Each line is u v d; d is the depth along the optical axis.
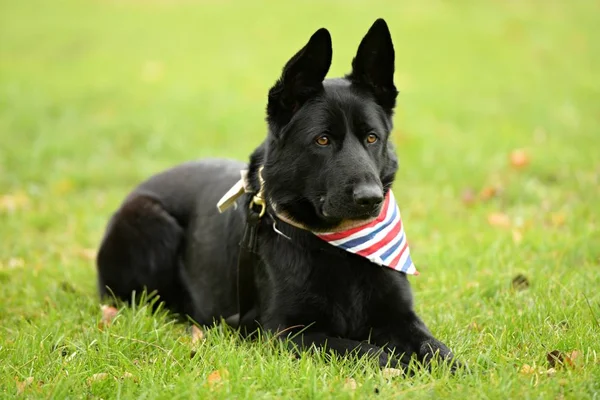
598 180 10.38
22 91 18.05
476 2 27.72
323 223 5.50
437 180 11.21
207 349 5.24
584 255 7.42
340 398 4.41
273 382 4.69
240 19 25.89
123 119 15.26
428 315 6.19
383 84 5.71
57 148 13.55
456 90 17.86
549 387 4.41
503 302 6.29
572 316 5.75
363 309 5.58
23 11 28.73
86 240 9.23
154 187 7.19
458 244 8.12
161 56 21.95
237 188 5.92
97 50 22.95
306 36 23.34
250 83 18.67
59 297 7.04
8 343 5.63
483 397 4.35
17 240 9.18
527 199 10.08
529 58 21.11
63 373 4.95
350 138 5.40
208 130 14.62
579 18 25.69
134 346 5.51
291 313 5.51
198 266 6.66
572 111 15.66
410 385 4.61
